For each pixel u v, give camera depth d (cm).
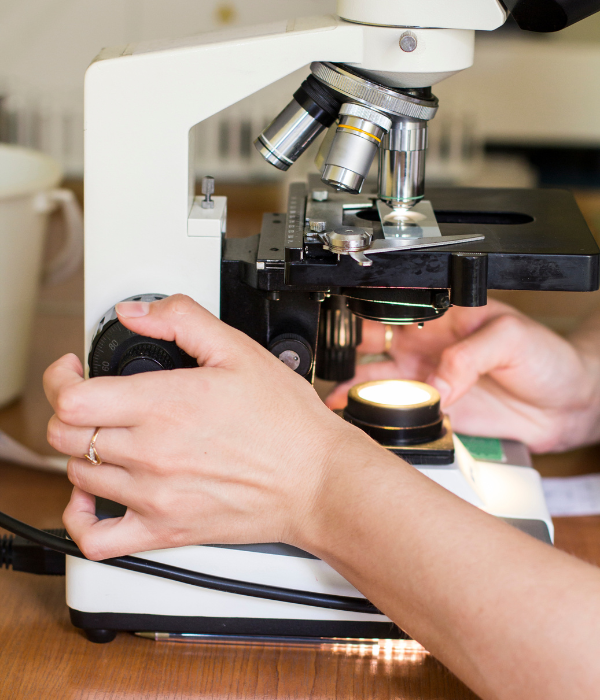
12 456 86
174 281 72
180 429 66
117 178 71
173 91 70
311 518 66
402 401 76
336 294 73
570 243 71
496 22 69
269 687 69
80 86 145
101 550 68
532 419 88
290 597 70
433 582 62
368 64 70
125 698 68
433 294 71
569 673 59
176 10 142
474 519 63
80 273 132
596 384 89
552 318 114
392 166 73
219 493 67
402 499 64
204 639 72
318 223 71
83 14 141
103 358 70
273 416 67
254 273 71
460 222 77
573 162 158
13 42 142
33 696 68
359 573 65
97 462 67
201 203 75
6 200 89
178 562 70
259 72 70
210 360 68
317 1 142
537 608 60
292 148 72
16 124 147
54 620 73
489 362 84
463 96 152
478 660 61
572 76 150
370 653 71
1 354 94
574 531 81
